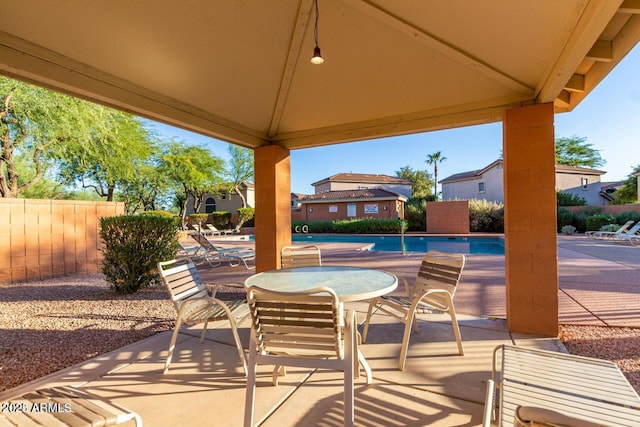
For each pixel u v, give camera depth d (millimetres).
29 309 4727
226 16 2740
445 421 2057
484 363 2822
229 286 6191
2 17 2303
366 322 3348
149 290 5961
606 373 1832
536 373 1833
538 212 3381
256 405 2256
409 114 4168
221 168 22000
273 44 3158
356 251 11680
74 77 2824
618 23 2404
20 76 2627
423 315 4113
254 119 4535
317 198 24453
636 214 15430
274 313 2023
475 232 19094
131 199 20703
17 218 6727
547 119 3342
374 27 2908
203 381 2598
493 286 5660
